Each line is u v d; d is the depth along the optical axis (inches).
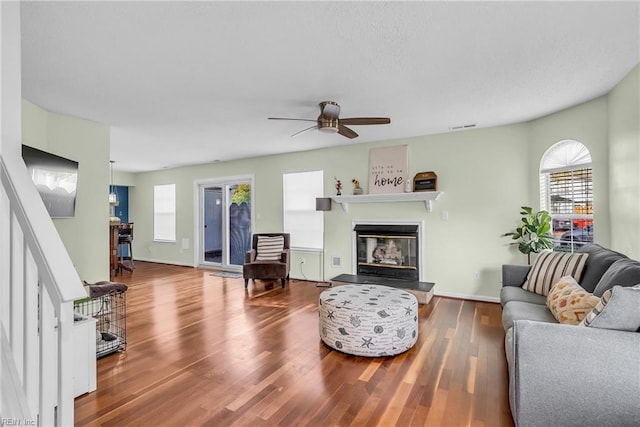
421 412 78.5
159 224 323.3
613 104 122.6
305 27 81.5
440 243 188.4
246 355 109.7
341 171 218.4
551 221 155.9
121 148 218.4
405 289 175.6
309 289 205.5
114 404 81.7
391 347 108.3
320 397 84.9
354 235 214.4
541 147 158.4
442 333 130.0
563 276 110.2
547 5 73.7
